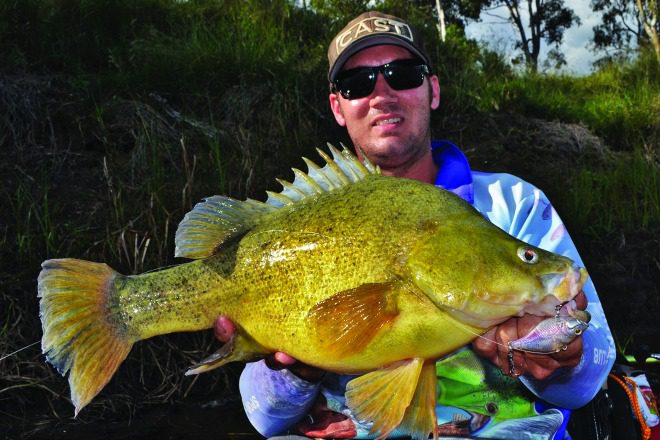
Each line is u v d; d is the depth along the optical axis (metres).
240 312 0.77
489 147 3.01
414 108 1.02
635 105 3.74
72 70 2.57
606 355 0.85
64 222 1.92
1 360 1.59
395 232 0.74
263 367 0.91
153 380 1.69
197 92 2.58
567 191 2.64
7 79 2.32
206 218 0.81
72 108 2.35
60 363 0.77
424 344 0.72
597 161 3.14
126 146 2.29
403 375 0.72
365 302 0.71
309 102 2.67
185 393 1.65
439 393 0.88
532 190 0.98
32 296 1.69
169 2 3.19
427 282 0.71
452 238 0.72
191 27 2.99
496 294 0.70
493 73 3.86
